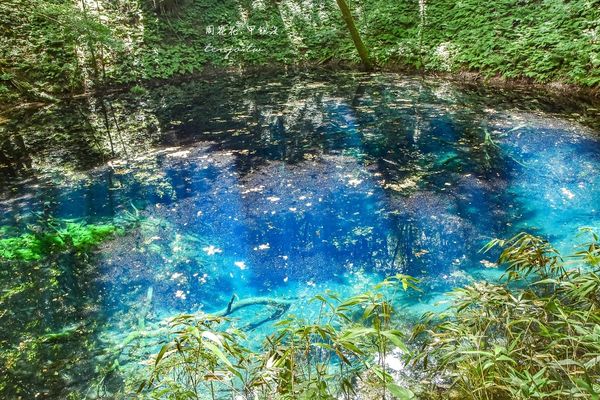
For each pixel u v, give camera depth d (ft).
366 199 14.44
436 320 8.66
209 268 11.37
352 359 7.58
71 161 19.30
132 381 7.73
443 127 20.61
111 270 11.42
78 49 33.88
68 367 8.20
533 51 26.78
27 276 11.26
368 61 34.71
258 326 9.10
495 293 7.14
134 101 30.07
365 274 10.79
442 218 13.00
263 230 13.01
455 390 6.57
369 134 20.42
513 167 15.98
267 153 18.90
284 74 36.63
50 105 29.53
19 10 33.94
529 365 5.88
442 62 31.22
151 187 16.22
